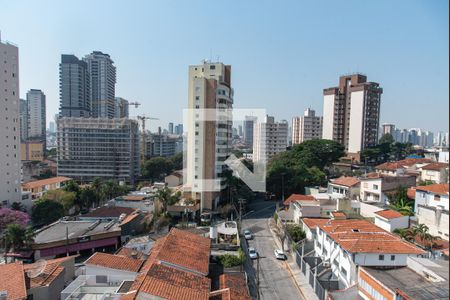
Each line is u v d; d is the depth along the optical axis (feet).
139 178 399.03
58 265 104.73
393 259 96.43
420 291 71.36
